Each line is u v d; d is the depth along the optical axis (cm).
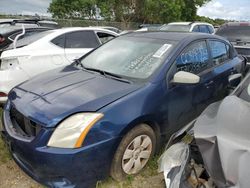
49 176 250
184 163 222
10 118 296
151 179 303
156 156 326
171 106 322
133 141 283
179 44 358
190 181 211
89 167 251
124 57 362
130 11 2950
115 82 309
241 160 183
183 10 3316
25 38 558
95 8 2917
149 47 363
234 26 834
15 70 458
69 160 241
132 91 289
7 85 445
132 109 274
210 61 409
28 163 261
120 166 277
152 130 303
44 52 502
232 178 178
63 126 247
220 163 188
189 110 359
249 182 171
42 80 330
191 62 367
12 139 270
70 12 2923
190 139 235
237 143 196
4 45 666
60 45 535
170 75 324
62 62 524
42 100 278
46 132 247
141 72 325
